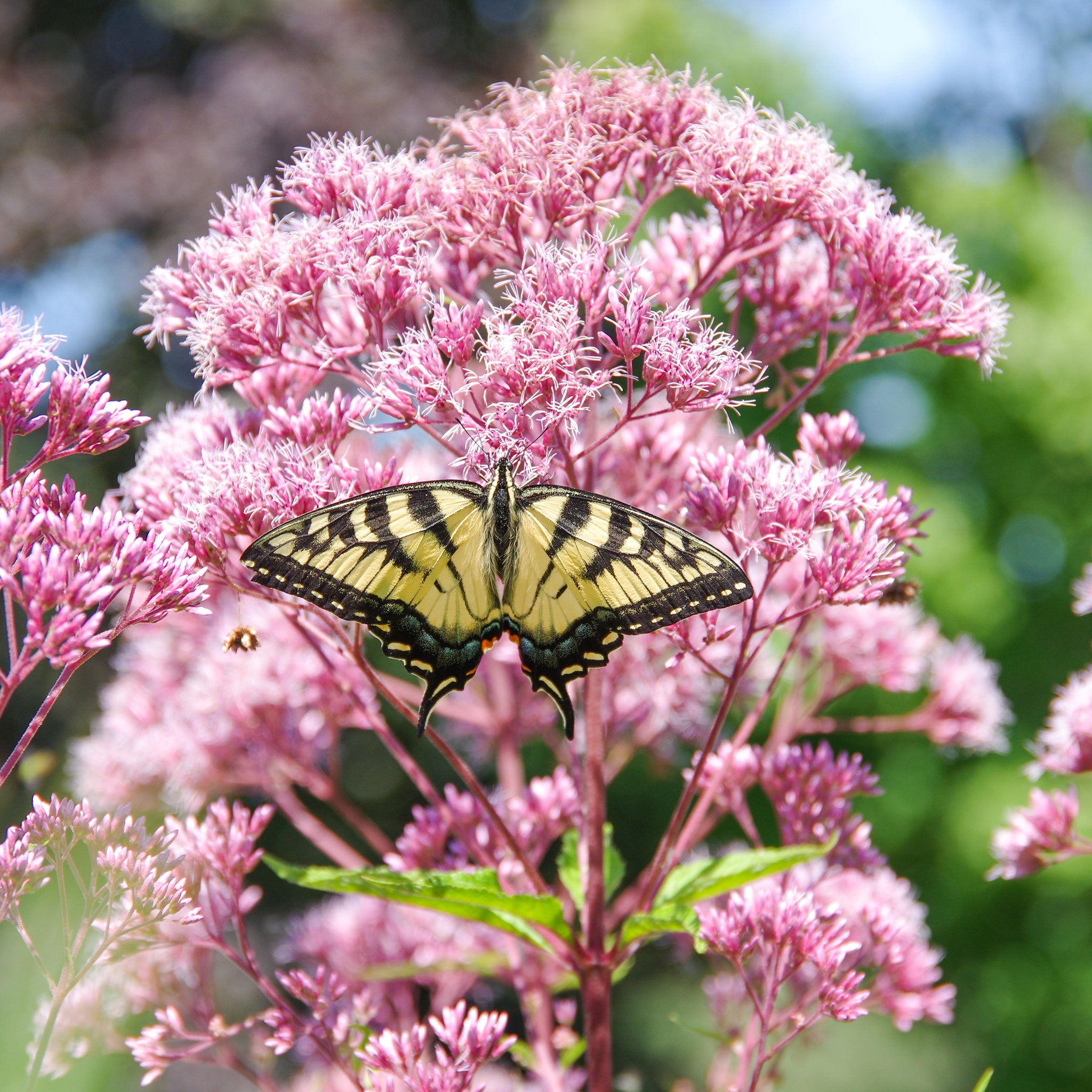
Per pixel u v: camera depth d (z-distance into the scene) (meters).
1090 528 1.89
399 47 2.26
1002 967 1.79
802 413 0.81
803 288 0.83
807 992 0.83
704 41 2.05
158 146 2.19
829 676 0.87
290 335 0.80
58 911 0.83
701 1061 1.81
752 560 0.86
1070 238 2.01
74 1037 0.81
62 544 0.75
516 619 0.78
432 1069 0.77
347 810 0.87
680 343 0.78
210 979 0.82
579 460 0.81
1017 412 1.91
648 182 0.81
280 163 0.80
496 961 0.84
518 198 0.79
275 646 0.86
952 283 0.80
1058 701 0.83
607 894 0.80
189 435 0.81
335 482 0.79
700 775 0.78
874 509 0.78
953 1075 1.93
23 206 2.21
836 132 2.02
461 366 0.78
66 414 0.76
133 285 2.10
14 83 2.42
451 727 0.94
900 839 1.81
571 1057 0.82
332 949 0.88
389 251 0.79
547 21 2.44
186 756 0.87
